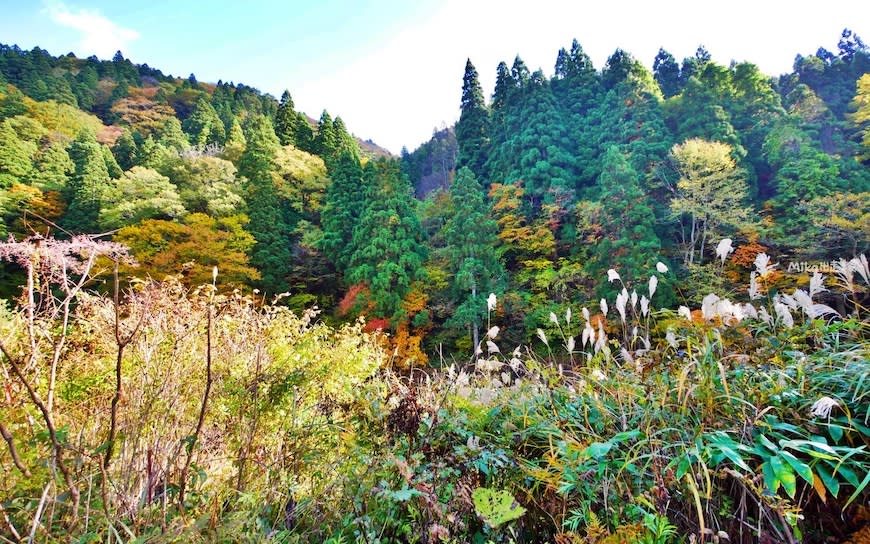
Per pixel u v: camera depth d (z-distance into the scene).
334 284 21.27
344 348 4.50
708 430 1.44
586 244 19.41
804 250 14.93
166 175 23.19
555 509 1.44
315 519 1.43
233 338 2.75
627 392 1.81
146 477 1.37
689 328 2.02
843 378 1.51
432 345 16.05
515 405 2.12
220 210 20.73
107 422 1.57
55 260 1.26
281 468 1.66
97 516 1.16
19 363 1.46
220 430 1.75
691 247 18.28
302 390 2.00
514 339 15.41
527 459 1.78
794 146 22.17
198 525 1.12
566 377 2.23
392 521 1.37
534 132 25.75
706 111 24.22
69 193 20.58
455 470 1.48
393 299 16.88
